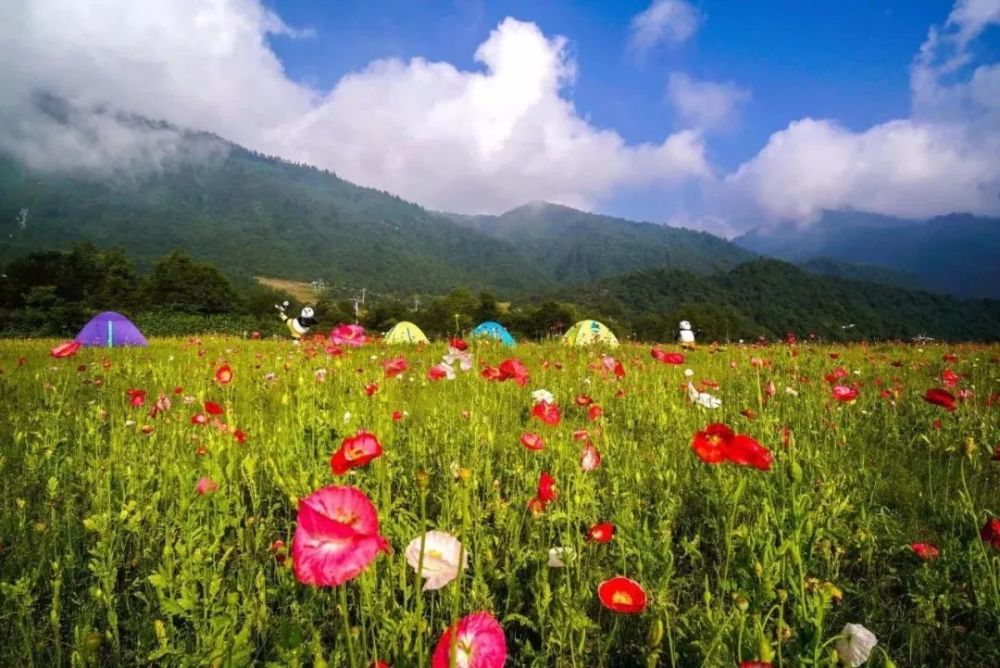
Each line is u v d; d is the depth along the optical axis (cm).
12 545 299
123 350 1357
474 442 420
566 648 225
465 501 154
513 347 1434
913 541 308
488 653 129
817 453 372
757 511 302
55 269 6022
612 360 608
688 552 284
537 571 260
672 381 777
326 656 221
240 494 331
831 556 285
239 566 277
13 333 4138
